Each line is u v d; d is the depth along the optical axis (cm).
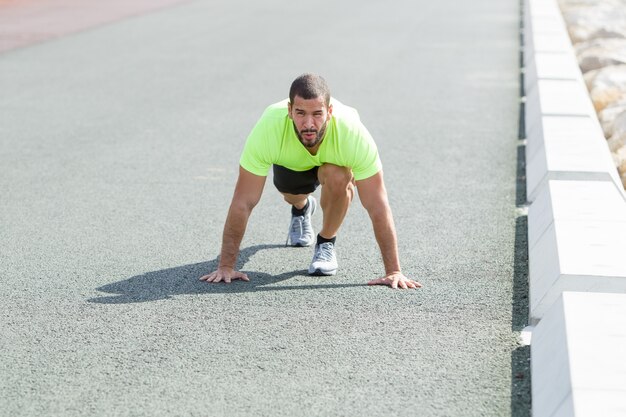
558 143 1177
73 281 829
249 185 801
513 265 879
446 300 786
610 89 1691
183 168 1246
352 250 919
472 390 626
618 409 533
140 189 1145
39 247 926
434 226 1002
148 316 748
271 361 668
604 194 951
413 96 1742
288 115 755
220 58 2166
